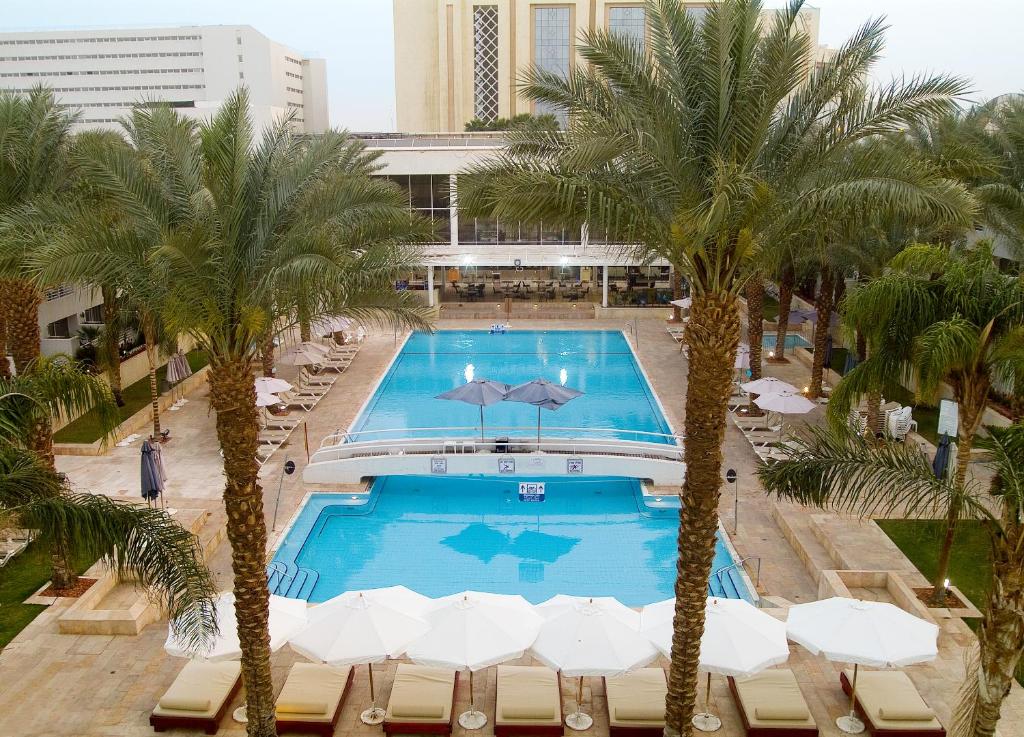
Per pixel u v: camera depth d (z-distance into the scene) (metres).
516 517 17.84
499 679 10.84
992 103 17.89
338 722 10.45
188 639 9.91
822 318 23.61
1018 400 12.09
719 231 8.12
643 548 16.39
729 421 22.66
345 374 28.41
